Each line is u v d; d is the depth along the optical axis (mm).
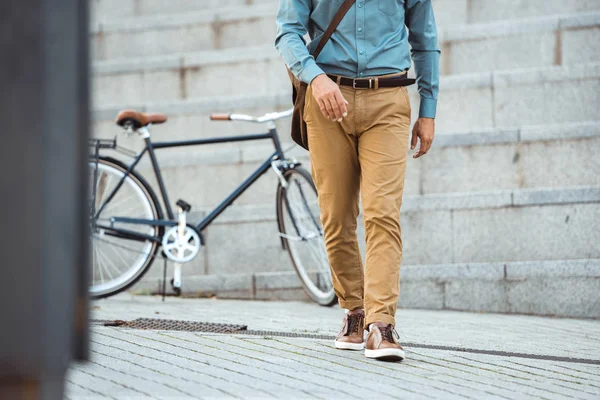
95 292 10195
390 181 6484
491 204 10508
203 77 14047
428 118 6836
